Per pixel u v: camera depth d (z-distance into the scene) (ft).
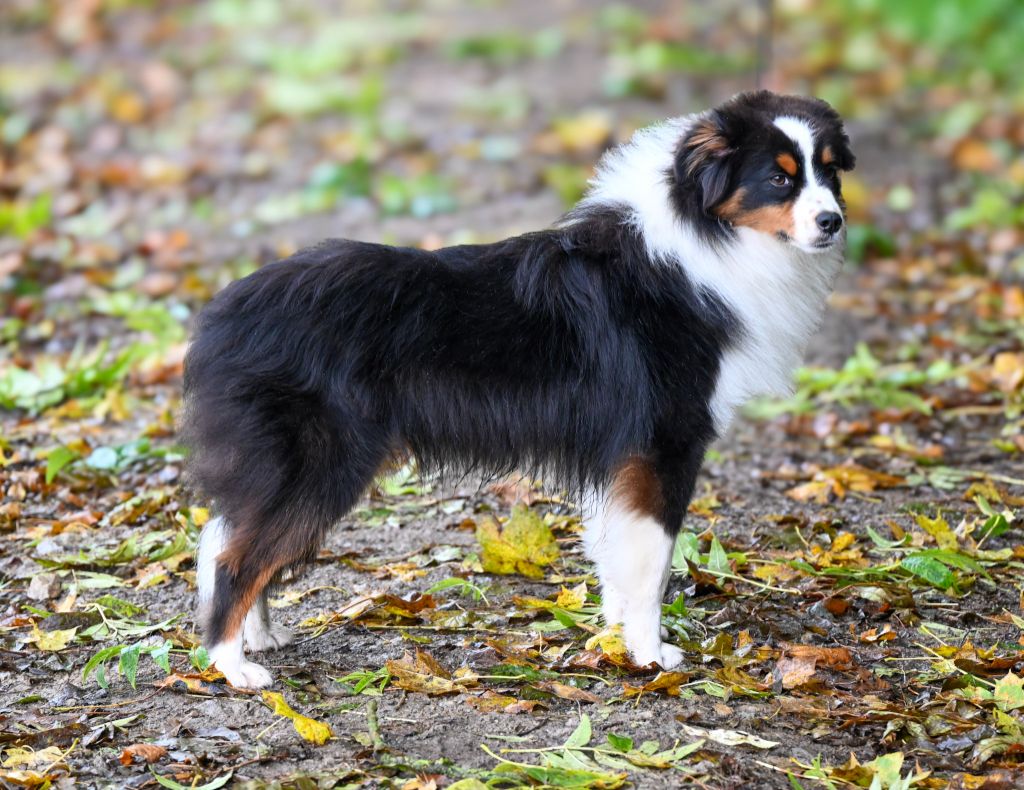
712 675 24.57
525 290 24.67
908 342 44.68
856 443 37.11
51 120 68.90
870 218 56.95
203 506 29.63
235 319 23.67
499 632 26.35
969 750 22.21
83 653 25.34
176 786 20.63
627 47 81.92
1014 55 84.12
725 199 25.05
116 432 36.27
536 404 24.71
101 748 21.94
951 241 54.03
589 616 26.58
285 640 25.76
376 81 73.82
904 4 91.81
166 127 68.90
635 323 24.93
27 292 46.78
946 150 66.08
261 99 72.95
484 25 89.61
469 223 54.44
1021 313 45.88
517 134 66.74
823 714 23.18
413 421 24.27
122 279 47.88
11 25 88.84
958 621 27.14
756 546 30.40
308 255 24.39
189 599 27.63
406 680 23.81
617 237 25.43
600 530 25.64
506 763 20.95
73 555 29.17
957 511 32.32
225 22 90.79
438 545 30.32
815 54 82.38
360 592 28.09
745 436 37.91
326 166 59.67
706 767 21.39
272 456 23.21
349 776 21.01
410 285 24.11
